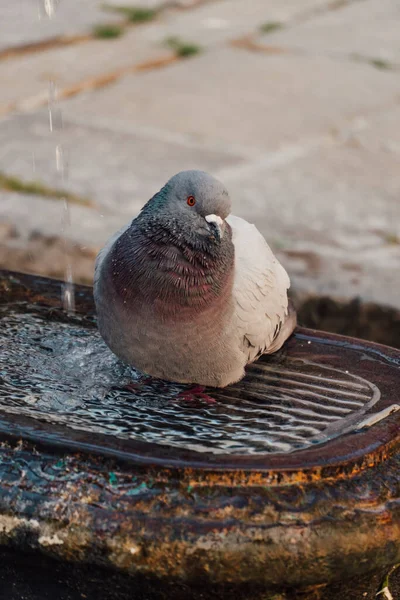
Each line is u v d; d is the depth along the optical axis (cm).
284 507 456
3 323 700
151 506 455
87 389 607
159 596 473
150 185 1394
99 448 472
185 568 451
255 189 1392
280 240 1209
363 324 1028
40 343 674
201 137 1608
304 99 1814
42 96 1730
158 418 561
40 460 475
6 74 1828
